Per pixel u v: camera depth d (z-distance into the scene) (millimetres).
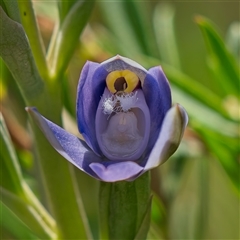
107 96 119
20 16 122
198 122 147
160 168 150
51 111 125
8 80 147
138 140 119
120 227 120
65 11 125
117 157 118
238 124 147
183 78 149
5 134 128
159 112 118
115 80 119
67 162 127
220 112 148
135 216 120
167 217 150
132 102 118
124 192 120
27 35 123
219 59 152
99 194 121
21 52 120
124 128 119
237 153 146
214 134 146
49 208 134
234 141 146
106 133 120
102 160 118
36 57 124
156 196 149
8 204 128
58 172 126
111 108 119
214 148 147
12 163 127
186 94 149
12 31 118
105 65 118
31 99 125
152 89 118
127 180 115
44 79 125
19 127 149
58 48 125
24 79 123
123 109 118
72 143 117
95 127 119
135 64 117
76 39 125
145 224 120
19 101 148
